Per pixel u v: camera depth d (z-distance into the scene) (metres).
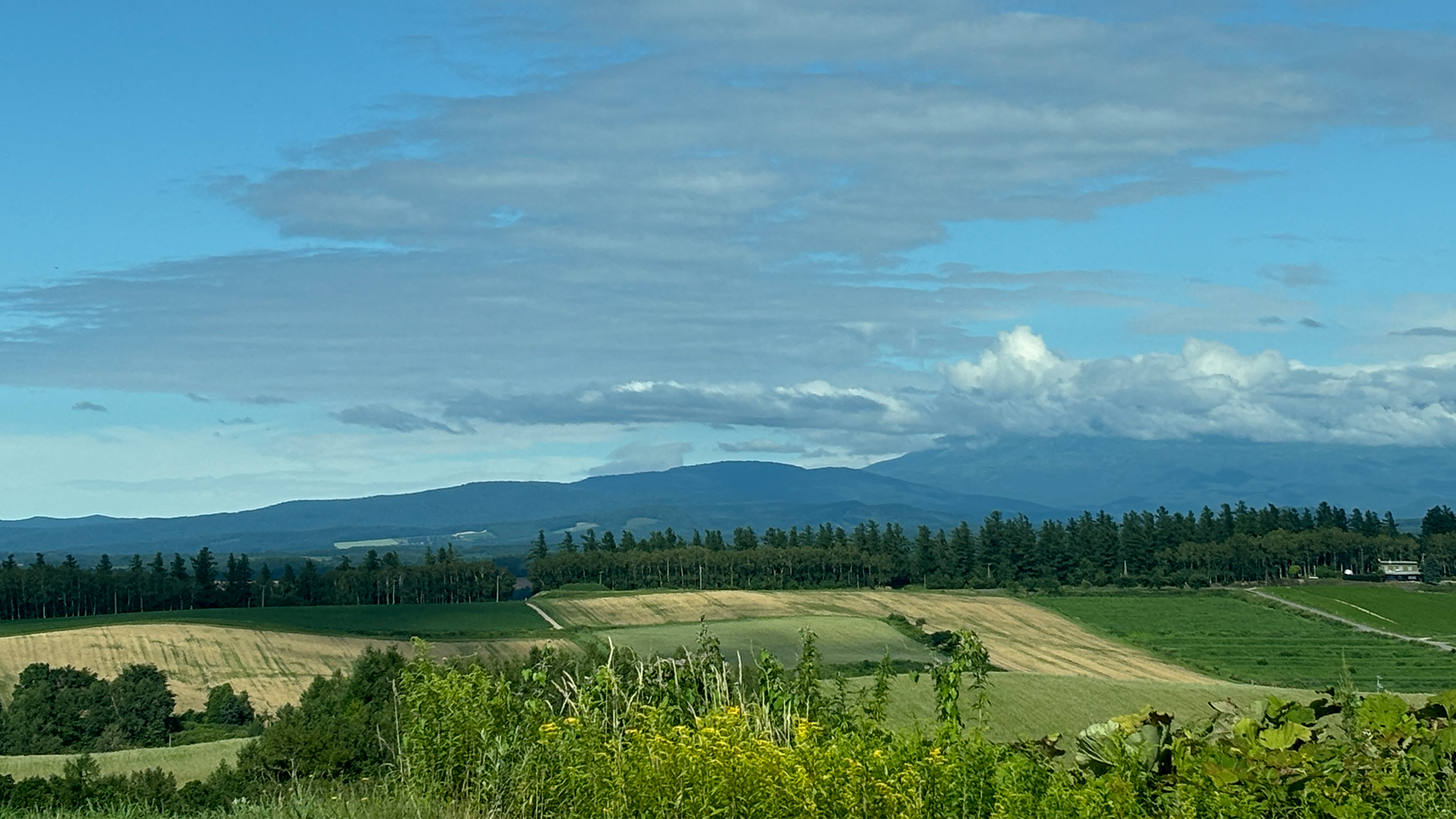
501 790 8.02
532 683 9.09
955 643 8.36
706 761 6.99
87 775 14.31
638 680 8.94
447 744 8.34
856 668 52.09
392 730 10.12
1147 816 6.37
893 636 78.00
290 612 104.50
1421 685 67.31
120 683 58.94
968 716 8.02
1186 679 74.25
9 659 71.19
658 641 76.81
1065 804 6.39
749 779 6.85
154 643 76.38
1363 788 6.27
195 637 78.75
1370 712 6.73
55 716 56.47
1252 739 6.71
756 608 102.88
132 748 54.81
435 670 8.88
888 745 7.46
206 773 23.91
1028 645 88.69
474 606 109.69
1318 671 77.88
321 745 11.02
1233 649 92.25
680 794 6.97
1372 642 94.31
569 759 7.80
